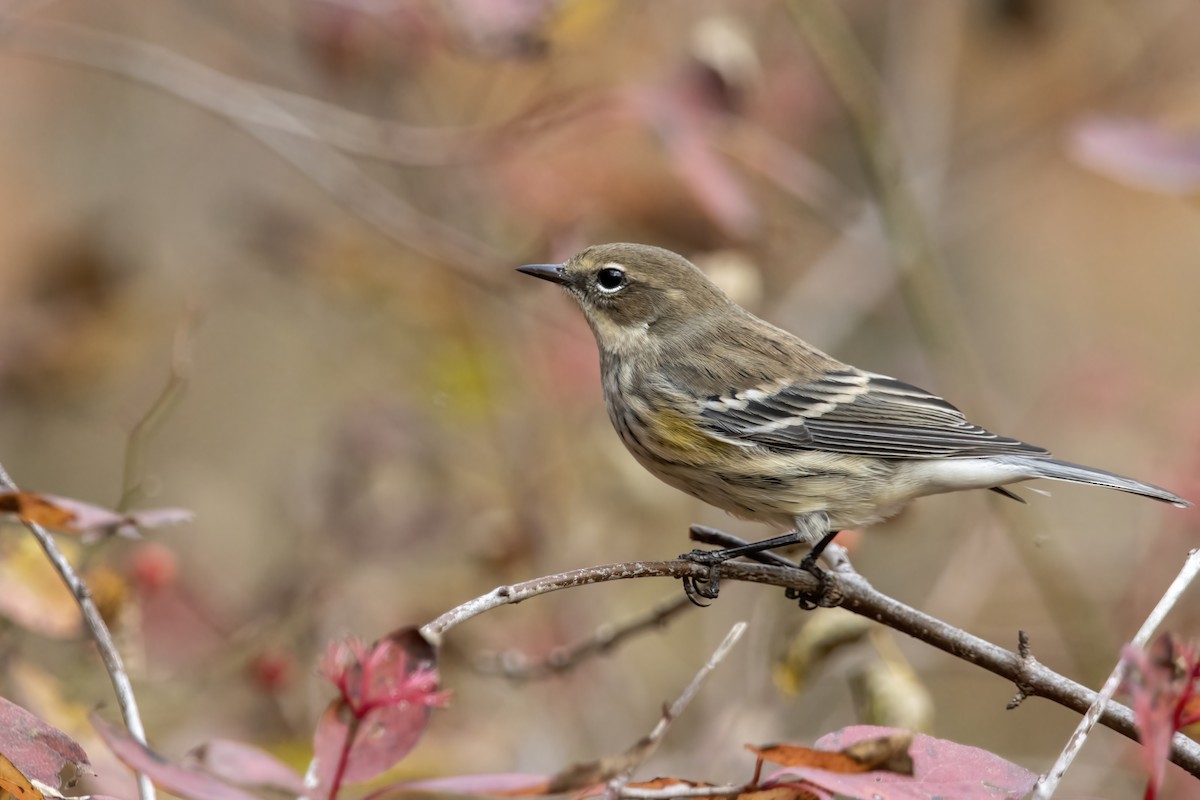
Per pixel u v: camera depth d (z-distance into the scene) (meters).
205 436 15.75
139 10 15.88
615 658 12.98
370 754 5.05
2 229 14.81
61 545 8.62
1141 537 13.87
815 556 8.91
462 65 13.27
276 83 14.97
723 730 11.80
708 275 11.73
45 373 13.69
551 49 11.34
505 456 13.37
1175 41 15.08
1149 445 14.77
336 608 11.57
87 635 8.76
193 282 15.64
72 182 16.53
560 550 13.12
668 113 10.90
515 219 12.92
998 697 14.00
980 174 16.53
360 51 12.95
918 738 5.60
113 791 7.93
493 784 4.91
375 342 15.20
